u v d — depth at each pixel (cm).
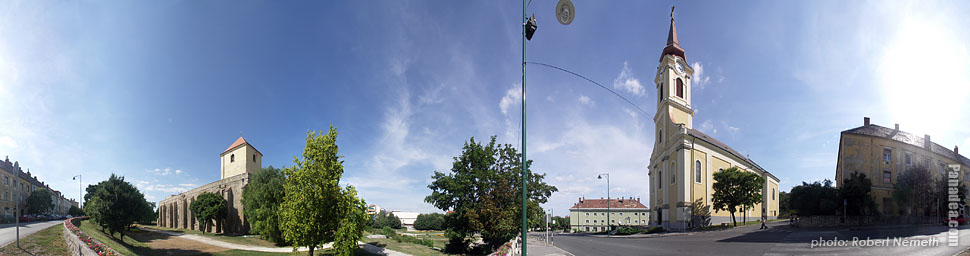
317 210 1814
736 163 5991
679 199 4872
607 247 2623
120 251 1867
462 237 2586
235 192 4325
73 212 8800
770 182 6850
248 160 4716
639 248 2441
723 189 4506
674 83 5641
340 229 1855
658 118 6056
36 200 7162
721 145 6159
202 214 4103
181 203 5416
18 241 1967
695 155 5003
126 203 2923
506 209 2456
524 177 1305
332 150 1883
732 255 1675
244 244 3047
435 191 2664
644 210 10162
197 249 2656
